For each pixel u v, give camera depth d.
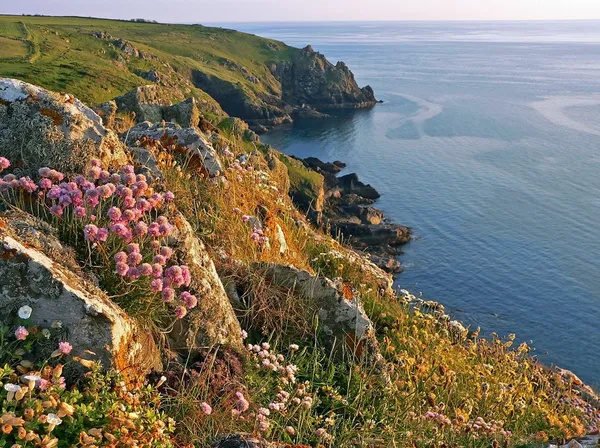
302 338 7.27
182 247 6.18
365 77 199.38
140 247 5.83
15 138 6.69
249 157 12.95
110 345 4.62
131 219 5.76
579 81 184.62
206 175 9.88
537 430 7.92
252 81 159.12
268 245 9.14
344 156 92.00
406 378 7.44
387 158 87.94
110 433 3.99
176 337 5.88
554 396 10.17
